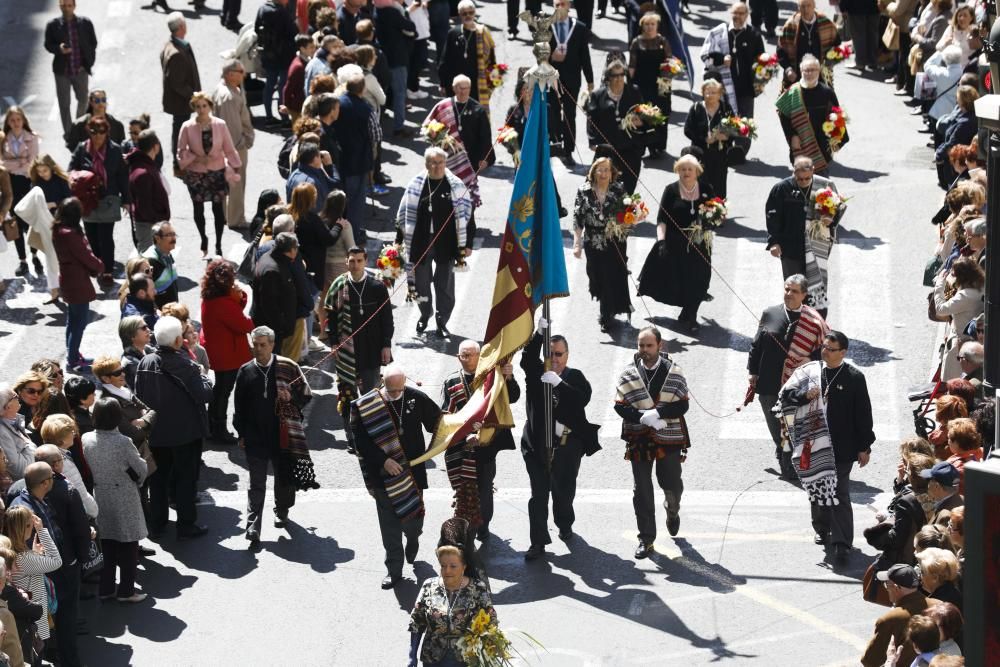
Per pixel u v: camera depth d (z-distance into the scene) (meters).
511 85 59.84
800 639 26.88
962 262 32.22
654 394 29.38
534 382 29.91
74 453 27.55
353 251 34.56
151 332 33.72
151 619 28.11
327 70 49.94
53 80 61.47
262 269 35.69
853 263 45.09
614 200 40.09
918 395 31.73
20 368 39.47
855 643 26.66
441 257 40.09
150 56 63.91
